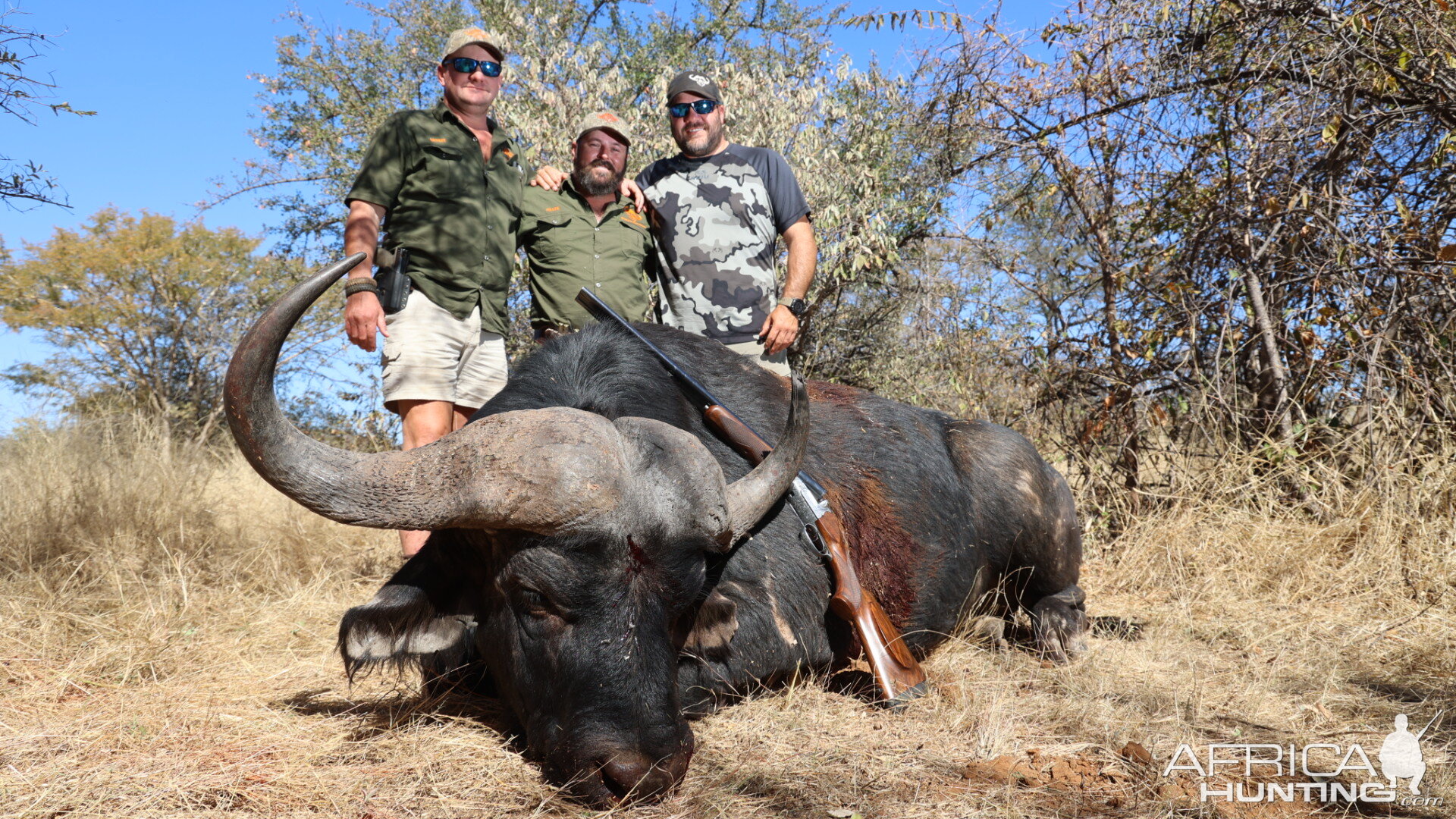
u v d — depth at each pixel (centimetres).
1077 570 513
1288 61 676
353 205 479
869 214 888
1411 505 603
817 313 980
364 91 1449
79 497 623
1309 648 464
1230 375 716
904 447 475
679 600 315
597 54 1067
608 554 296
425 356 484
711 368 442
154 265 1276
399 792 295
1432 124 675
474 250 493
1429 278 653
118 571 538
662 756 288
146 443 775
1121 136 725
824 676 428
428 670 372
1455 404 642
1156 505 687
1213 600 555
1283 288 709
